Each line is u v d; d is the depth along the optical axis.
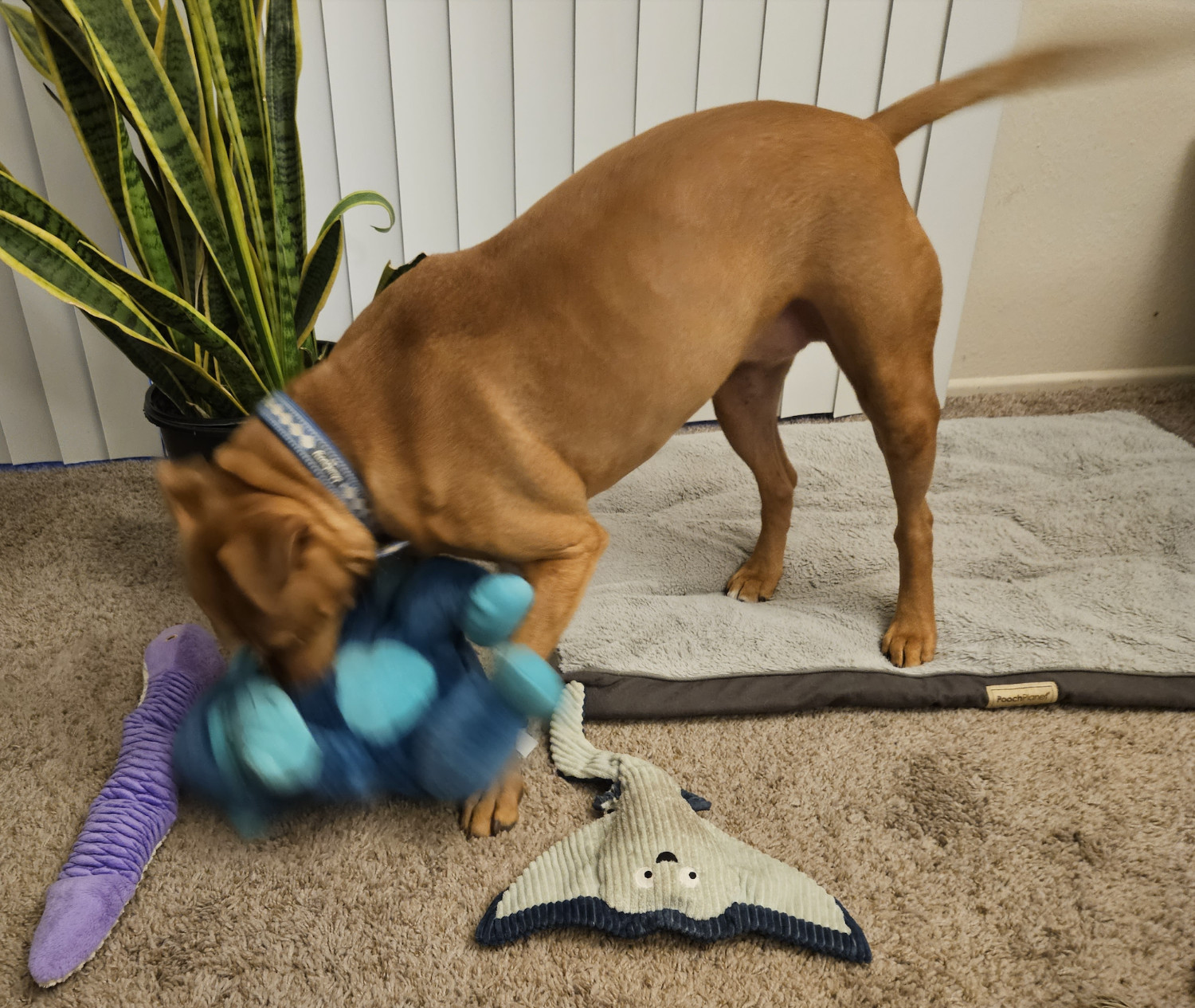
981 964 0.97
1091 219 2.25
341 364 1.00
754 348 1.31
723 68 1.92
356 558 0.90
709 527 1.80
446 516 0.99
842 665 1.36
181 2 1.58
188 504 0.84
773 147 1.11
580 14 1.82
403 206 1.95
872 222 1.16
